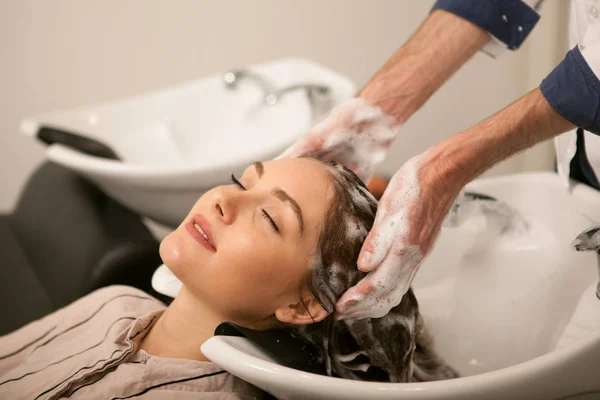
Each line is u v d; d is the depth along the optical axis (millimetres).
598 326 809
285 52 1959
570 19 880
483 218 997
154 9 1853
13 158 1908
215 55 1932
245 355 680
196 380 845
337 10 1919
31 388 864
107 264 1234
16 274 1363
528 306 929
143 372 831
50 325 1021
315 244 807
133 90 1920
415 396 623
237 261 791
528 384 635
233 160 1351
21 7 1773
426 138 1898
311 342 862
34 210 1490
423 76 931
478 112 1816
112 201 1514
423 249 771
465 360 955
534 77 1424
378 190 1432
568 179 912
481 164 762
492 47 958
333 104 1592
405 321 846
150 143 1723
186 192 1417
